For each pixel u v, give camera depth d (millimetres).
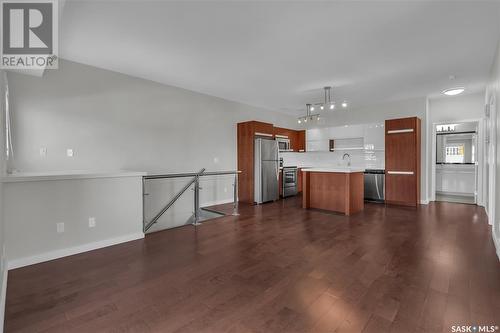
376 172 6156
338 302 1888
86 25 2816
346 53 3564
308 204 5461
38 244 2670
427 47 3371
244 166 6344
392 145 5875
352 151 7320
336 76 4516
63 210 2840
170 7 2498
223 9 2533
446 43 3256
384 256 2748
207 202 5859
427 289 2045
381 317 1701
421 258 2676
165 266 2557
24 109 3451
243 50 3475
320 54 3596
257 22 2775
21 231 2570
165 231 3793
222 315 1748
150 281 2244
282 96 5949
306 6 2482
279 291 2057
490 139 4156
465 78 4586
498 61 3146
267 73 4379
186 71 4301
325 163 7945
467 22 2760
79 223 2955
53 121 3689
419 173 5945
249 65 4020
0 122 1822
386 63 3910
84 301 1928
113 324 1657
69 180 2891
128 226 3363
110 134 4273
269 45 3320
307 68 4133
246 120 6758
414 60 3793
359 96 5887
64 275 2363
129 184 3393
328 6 2484
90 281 2248
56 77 3711
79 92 3928
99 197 3117
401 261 2607
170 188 5141
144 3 2430
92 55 3645
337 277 2283
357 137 6926
